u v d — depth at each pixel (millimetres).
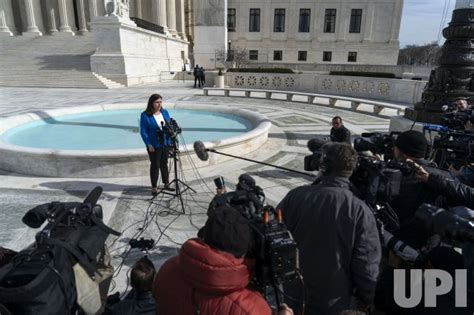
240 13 44250
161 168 5312
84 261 1801
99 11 33375
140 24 31844
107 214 4602
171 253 3689
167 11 37906
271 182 5906
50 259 1638
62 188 5496
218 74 23047
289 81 22422
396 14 42219
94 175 5977
